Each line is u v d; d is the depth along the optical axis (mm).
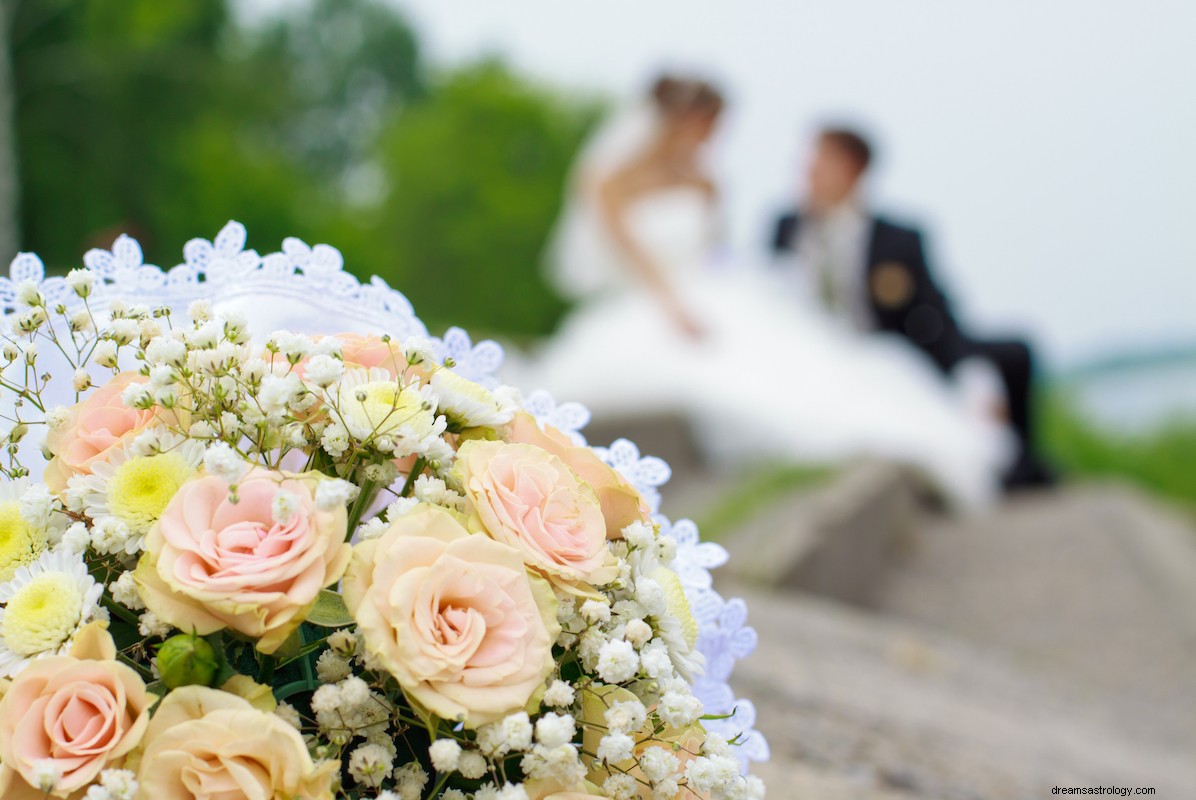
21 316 957
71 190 16500
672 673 908
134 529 785
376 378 909
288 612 720
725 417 7125
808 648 3381
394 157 32875
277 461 886
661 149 7598
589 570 840
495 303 31547
